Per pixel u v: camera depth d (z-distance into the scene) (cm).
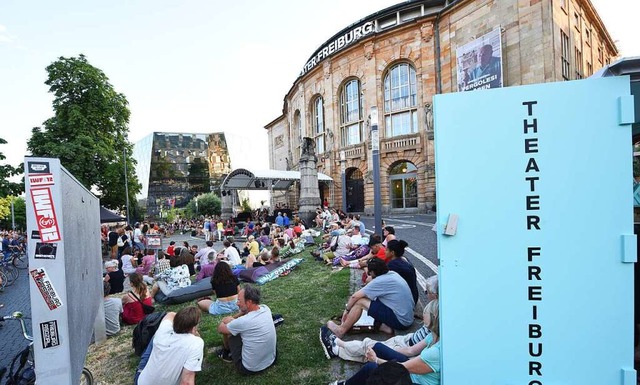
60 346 270
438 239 221
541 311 212
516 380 215
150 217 6819
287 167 4484
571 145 208
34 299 262
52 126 2438
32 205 262
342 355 404
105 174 2555
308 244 1427
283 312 583
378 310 444
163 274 805
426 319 322
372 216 2773
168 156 8181
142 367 369
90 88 2561
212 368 416
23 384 360
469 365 219
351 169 3219
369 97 2992
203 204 5178
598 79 206
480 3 2414
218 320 577
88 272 412
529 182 212
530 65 2162
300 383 367
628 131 203
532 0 2158
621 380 203
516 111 214
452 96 220
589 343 207
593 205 206
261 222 2194
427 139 2698
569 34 2319
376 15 3002
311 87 3712
